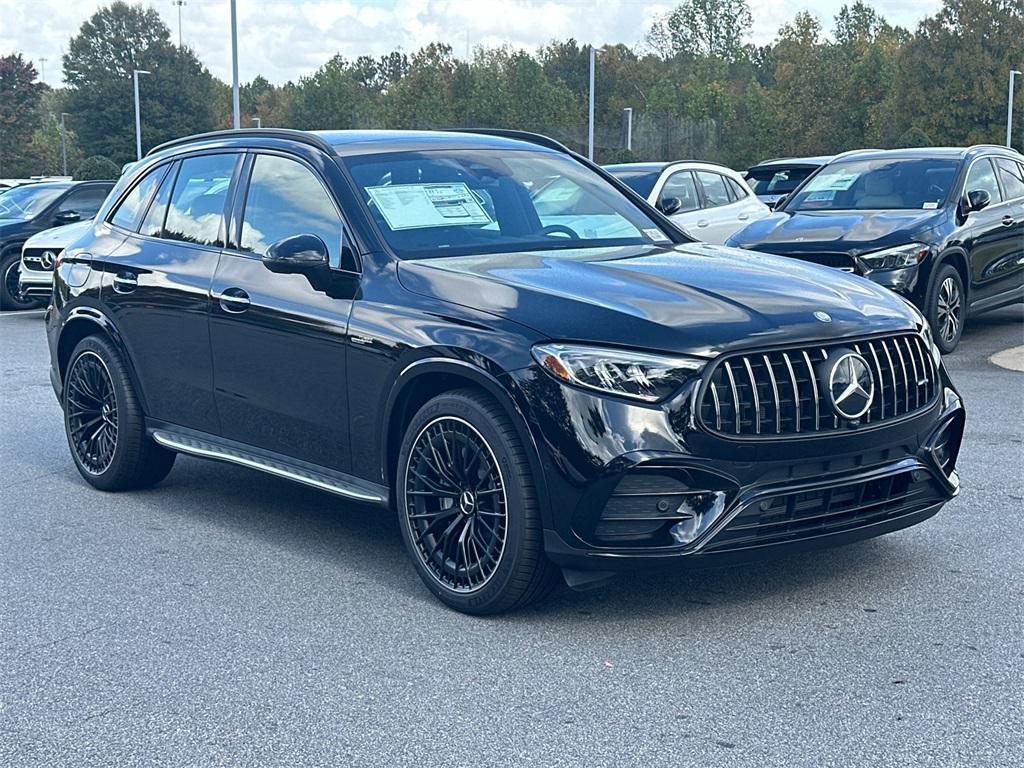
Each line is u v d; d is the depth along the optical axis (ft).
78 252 22.40
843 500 14.74
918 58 233.96
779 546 14.35
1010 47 230.89
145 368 20.72
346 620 15.40
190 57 338.75
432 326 15.58
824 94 235.81
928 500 15.76
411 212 17.65
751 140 241.55
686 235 19.60
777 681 13.23
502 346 14.74
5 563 17.98
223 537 19.17
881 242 34.47
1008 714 12.30
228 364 18.85
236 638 14.84
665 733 12.05
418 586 16.70
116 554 18.37
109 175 158.20
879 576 16.52
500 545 14.93
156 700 13.08
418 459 15.84
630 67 330.13
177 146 21.57
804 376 14.40
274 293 17.94
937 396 15.75
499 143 20.20
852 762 11.35
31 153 307.37
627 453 13.89
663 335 14.16
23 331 46.91
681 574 16.80
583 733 12.09
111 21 331.98
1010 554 17.37
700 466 13.96
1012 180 39.65
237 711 12.77
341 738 12.10
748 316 14.64
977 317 44.29
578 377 14.16
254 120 383.24
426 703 12.87
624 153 161.79
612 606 15.64
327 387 17.10
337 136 19.13
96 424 22.21
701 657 13.94
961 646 14.10
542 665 13.82
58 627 15.33
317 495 21.85
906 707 12.51
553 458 14.23
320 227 17.80
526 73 246.27
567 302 14.88
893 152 39.91
